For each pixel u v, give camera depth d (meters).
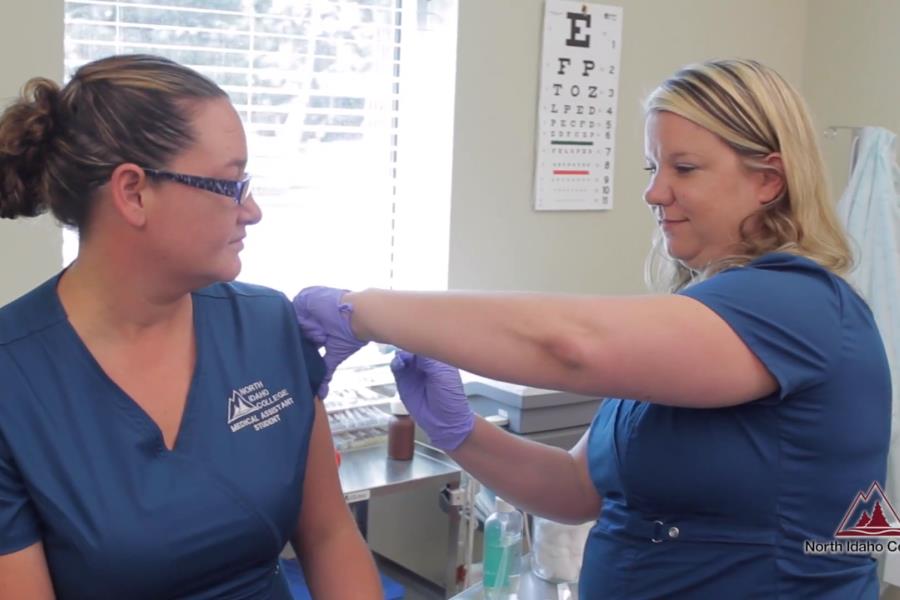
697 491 1.24
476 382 2.51
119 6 2.31
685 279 1.47
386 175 2.79
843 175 3.29
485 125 2.73
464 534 2.38
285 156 2.60
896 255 2.78
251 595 1.17
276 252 2.61
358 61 2.69
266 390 1.19
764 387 1.17
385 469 2.29
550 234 2.91
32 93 1.08
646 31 3.02
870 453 1.24
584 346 1.14
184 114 1.05
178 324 1.17
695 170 1.25
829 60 3.34
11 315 1.11
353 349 1.30
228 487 1.12
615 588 1.35
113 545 1.04
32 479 1.04
